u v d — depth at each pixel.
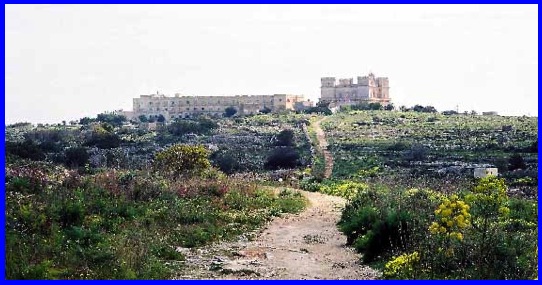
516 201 29.95
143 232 22.81
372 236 20.03
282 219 31.88
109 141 95.56
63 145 92.50
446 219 16.78
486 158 78.38
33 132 111.69
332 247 23.41
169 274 17.61
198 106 188.75
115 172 37.84
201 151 50.12
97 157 73.31
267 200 37.47
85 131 118.12
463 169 66.94
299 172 74.69
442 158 81.50
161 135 117.12
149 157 83.12
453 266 16.55
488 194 16.77
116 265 17.20
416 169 70.31
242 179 51.25
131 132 122.44
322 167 80.06
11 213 20.38
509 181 51.22
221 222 28.28
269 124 136.12
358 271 18.59
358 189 46.81
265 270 18.75
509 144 91.25
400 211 21.23
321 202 42.06
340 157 89.50
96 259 17.47
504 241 17.83
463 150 88.38
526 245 18.73
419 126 127.56
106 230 22.69
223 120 144.75
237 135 118.31
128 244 19.52
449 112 156.00
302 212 35.34
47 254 17.59
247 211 32.94
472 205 19.98
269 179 63.16
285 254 21.72
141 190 31.11
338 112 161.12
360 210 26.61
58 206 22.72
